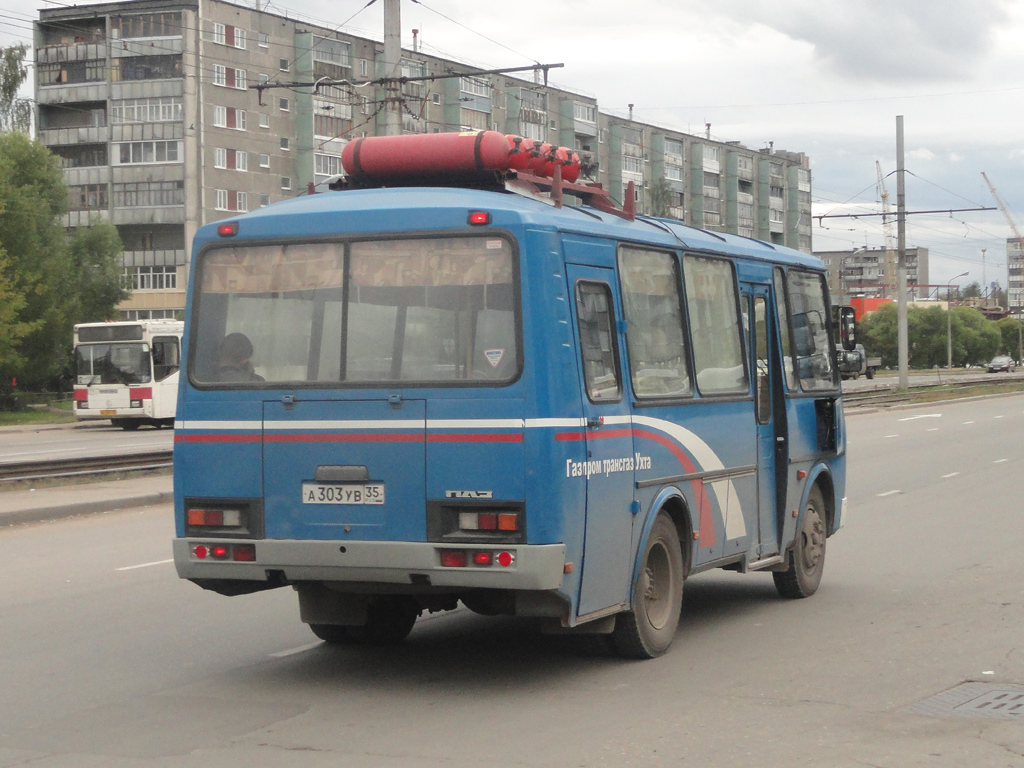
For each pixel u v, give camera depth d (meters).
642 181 98.69
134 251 74.44
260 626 8.72
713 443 8.38
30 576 10.95
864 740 5.71
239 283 7.10
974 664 7.34
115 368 35.69
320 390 6.79
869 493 17.66
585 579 6.75
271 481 6.86
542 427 6.41
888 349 129.12
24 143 59.72
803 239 120.31
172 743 5.79
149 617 9.07
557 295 6.62
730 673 7.20
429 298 6.68
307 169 76.12
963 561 11.52
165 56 72.12
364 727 6.04
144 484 18.75
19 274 51.28
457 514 6.53
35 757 5.58
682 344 8.09
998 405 45.09
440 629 8.65
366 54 79.31
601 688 6.83
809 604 9.60
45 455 26.08
